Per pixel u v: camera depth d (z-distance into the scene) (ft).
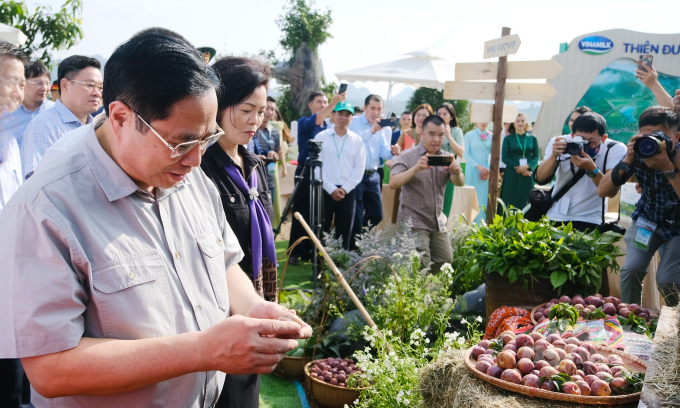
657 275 11.39
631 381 5.61
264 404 10.27
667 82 32.09
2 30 15.80
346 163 18.85
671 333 5.85
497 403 5.49
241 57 7.45
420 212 14.42
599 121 12.89
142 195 4.22
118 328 3.84
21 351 3.51
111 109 3.80
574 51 32.94
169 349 3.77
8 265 3.61
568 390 5.51
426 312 10.86
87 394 3.72
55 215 3.66
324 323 12.57
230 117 7.27
